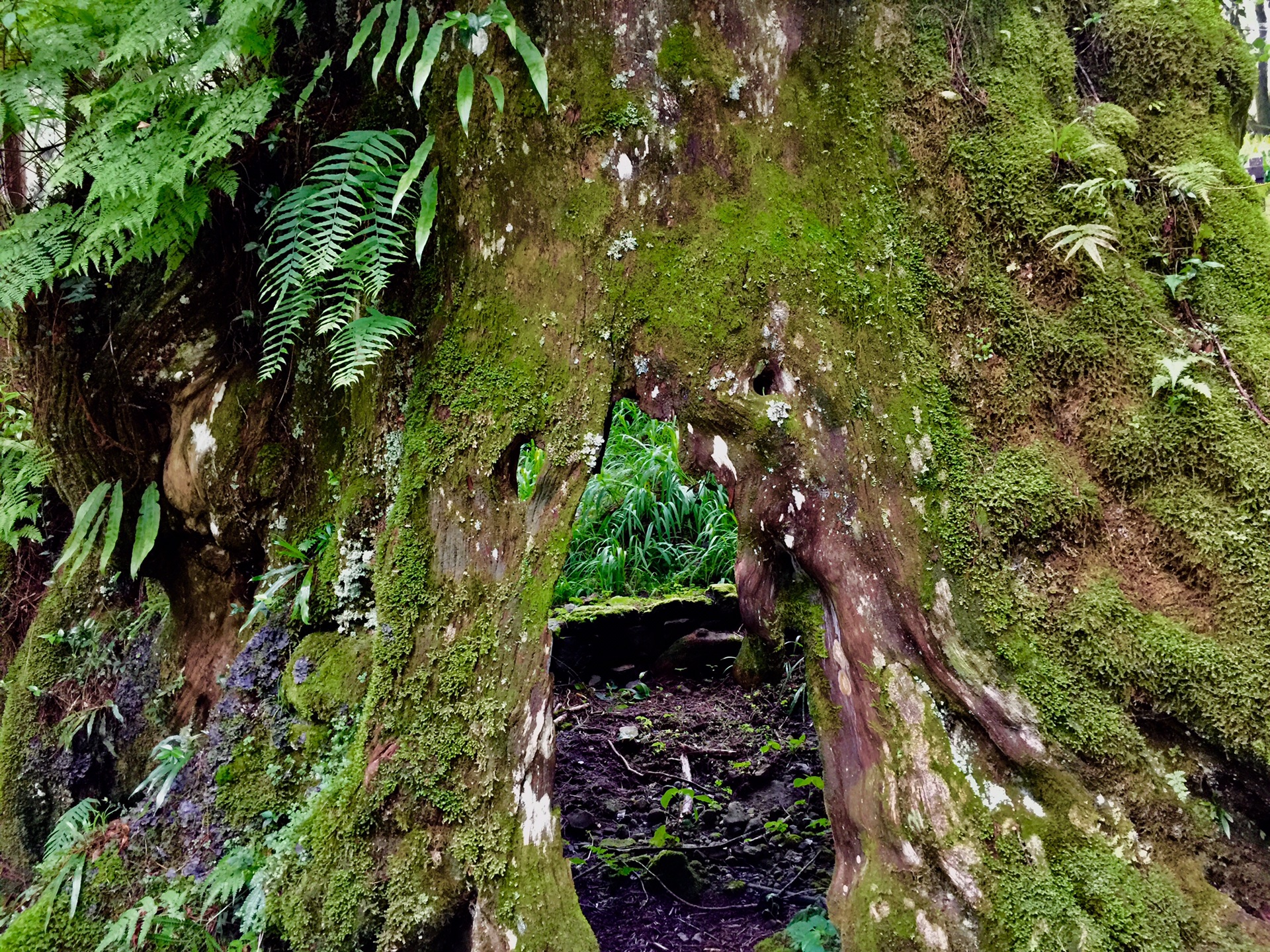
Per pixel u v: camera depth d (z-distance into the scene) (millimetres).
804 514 2027
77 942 2475
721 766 3588
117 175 2168
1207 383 1938
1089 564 1970
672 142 2057
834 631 2070
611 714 4027
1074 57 2150
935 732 1946
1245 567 1854
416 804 2088
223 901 2336
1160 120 2145
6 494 3146
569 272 2094
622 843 3076
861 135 2084
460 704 2092
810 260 2041
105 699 2986
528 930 1960
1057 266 2023
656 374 2084
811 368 2021
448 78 2150
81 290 2602
